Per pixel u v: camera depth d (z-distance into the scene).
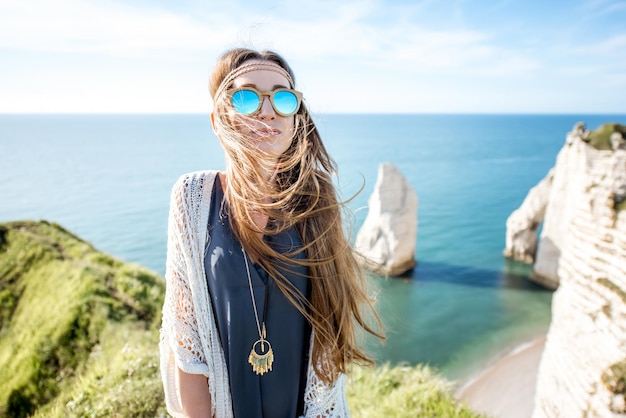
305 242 1.94
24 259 17.47
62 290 13.44
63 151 186.12
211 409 1.94
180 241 1.81
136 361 6.36
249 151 1.69
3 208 79.00
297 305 1.88
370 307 2.40
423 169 99.44
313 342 2.03
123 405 5.08
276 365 1.94
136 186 97.69
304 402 2.09
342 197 2.23
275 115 1.80
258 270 1.82
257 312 1.81
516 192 72.00
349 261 2.16
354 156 127.81
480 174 92.06
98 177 111.25
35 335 10.58
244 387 1.89
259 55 1.88
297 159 1.86
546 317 24.88
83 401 5.64
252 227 1.77
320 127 2.21
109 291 12.66
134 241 55.44
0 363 10.82
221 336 1.85
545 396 10.16
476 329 23.67
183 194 1.84
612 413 7.55
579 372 8.67
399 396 8.15
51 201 84.19
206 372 1.86
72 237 20.88
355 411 7.48
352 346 2.17
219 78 1.90
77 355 9.28
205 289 1.82
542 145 159.12
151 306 11.84
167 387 1.99
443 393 8.77
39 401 8.24
